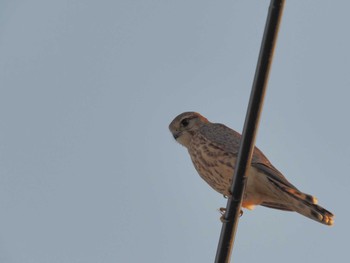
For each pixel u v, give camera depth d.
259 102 8.27
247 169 8.58
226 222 8.78
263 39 8.13
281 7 8.01
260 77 8.19
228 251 8.76
